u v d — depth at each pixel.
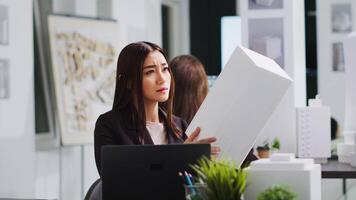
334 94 9.72
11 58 6.60
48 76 7.56
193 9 11.45
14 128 6.62
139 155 2.71
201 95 4.47
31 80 6.81
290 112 4.81
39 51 7.48
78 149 7.97
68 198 7.80
